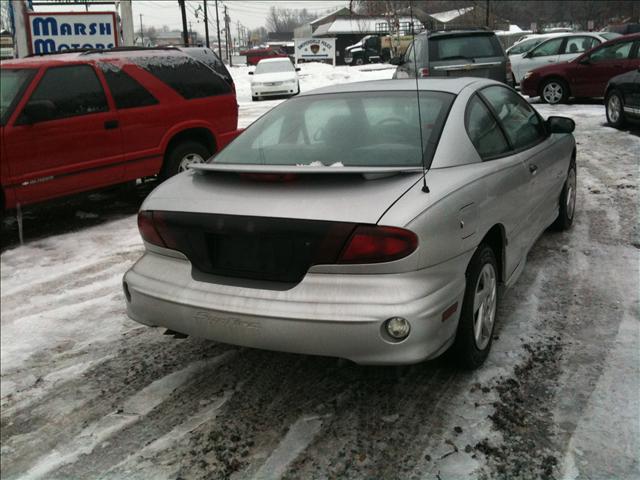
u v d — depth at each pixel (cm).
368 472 266
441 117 348
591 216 610
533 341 366
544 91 1504
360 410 310
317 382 338
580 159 877
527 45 2000
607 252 509
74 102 634
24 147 592
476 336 330
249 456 281
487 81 424
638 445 272
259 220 284
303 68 3759
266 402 322
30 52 1299
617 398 306
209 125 765
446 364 333
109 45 1349
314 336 273
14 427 314
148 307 314
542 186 443
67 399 337
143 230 326
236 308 285
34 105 586
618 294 427
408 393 321
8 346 400
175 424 308
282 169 296
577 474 258
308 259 278
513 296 431
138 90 693
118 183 679
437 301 279
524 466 264
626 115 1066
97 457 288
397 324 268
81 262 560
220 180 322
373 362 272
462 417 298
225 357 373
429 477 261
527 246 419
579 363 340
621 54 1384
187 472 273
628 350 351
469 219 305
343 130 356
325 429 296
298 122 378
